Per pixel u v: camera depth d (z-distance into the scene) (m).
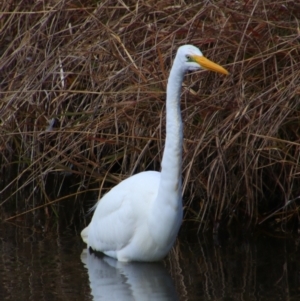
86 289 8.21
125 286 8.37
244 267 9.09
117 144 11.77
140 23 12.14
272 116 10.62
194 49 8.09
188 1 12.29
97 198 12.47
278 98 10.31
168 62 11.55
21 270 8.92
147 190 9.30
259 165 11.16
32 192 12.22
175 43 11.41
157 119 11.34
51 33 13.31
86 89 12.34
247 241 10.35
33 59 13.12
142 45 11.97
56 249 9.92
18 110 12.99
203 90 11.27
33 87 12.60
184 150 10.99
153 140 11.41
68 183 13.02
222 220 11.20
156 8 12.02
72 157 12.12
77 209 12.02
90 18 12.51
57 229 10.97
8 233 10.73
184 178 11.10
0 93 12.95
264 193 11.55
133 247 9.34
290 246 10.04
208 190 10.65
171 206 8.80
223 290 8.17
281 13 11.33
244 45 10.94
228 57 11.41
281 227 10.98
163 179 8.74
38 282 8.45
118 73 11.21
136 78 11.70
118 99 11.80
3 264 9.19
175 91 8.38
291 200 10.52
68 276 8.74
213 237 10.62
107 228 9.63
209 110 10.87
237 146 10.99
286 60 10.88
